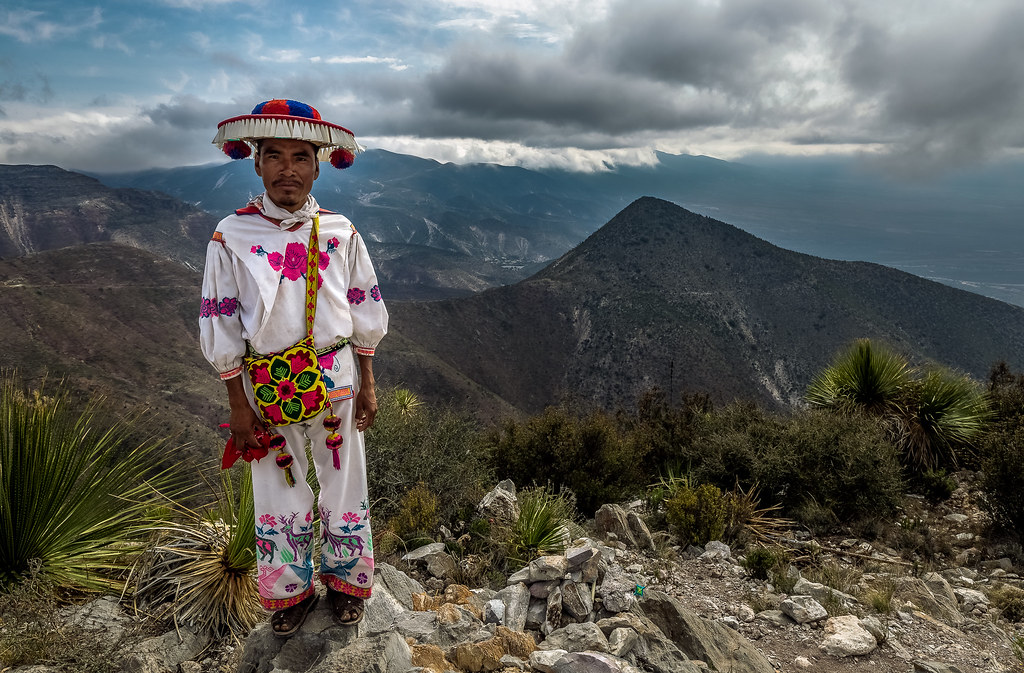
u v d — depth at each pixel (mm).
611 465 8516
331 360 2152
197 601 3213
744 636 4434
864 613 4953
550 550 5090
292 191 2088
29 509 3385
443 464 6770
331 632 2389
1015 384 11172
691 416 11922
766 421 9305
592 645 3059
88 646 2781
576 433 8680
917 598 5434
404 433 7066
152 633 3090
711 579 5711
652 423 11992
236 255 2031
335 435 2232
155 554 3496
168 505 3814
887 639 4508
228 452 2193
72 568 3436
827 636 4426
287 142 2066
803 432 8281
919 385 9703
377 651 2189
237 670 2410
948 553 7078
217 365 2072
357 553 2400
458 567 4930
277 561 2293
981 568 6734
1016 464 7152
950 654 4441
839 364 10547
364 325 2264
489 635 2887
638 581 5398
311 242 2105
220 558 3375
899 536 7305
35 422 3439
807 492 7883
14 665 2646
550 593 3775
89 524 3656
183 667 2926
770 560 5766
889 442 8680
